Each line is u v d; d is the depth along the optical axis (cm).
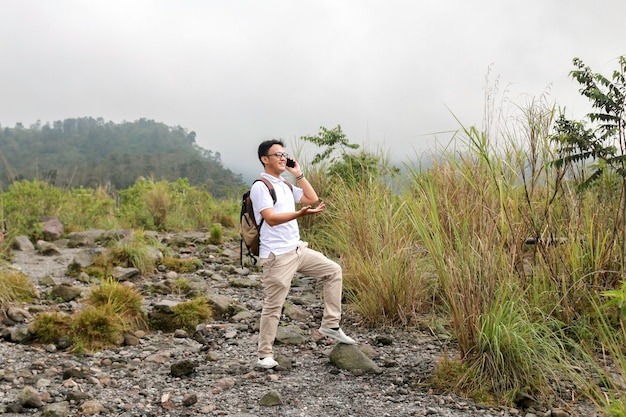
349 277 664
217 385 443
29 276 766
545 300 519
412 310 581
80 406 399
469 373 424
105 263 795
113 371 475
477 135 491
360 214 719
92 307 569
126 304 594
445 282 463
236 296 717
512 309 447
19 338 529
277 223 462
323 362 496
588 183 534
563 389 416
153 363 497
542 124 533
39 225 1002
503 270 462
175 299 696
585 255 541
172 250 956
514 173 532
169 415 395
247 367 486
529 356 416
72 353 513
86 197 1197
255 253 486
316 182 938
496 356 420
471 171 550
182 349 538
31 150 19000
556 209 582
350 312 615
